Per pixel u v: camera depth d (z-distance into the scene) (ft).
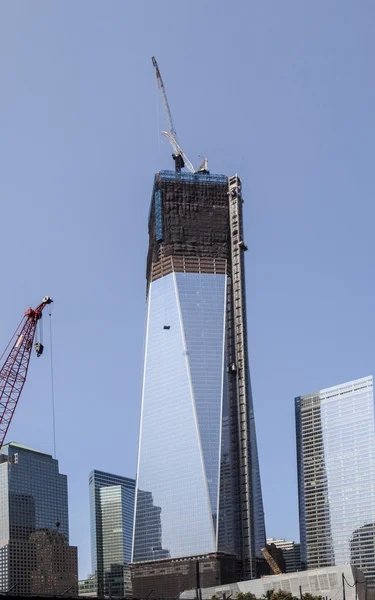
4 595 559.79
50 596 614.75
